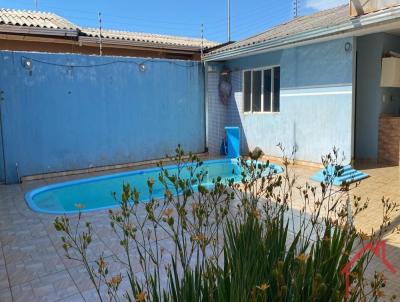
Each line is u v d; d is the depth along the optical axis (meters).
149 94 11.27
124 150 10.94
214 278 2.13
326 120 9.77
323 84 9.74
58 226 2.19
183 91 12.03
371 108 9.99
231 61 12.77
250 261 2.05
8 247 4.97
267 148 11.76
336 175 2.75
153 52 14.91
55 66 9.55
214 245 2.39
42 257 4.61
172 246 4.70
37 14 13.77
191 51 15.09
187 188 2.33
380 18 7.67
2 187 8.70
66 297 3.66
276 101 11.49
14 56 8.95
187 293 2.05
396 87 10.27
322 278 1.94
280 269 1.86
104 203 8.68
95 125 10.34
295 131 10.70
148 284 2.34
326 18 10.60
